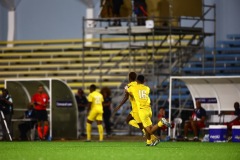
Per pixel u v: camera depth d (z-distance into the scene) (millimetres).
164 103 96375
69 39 123125
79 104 94688
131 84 60156
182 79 82562
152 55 99938
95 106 81062
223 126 77375
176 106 100438
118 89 106312
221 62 107688
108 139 87125
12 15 124500
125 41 116312
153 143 62281
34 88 90938
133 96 60156
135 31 92000
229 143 72125
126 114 103375
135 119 61188
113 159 42375
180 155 46562
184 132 81500
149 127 60562
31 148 59844
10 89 89750
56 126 88062
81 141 81625
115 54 114625
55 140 85625
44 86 90312
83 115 97062
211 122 83688
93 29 95312
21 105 91250
